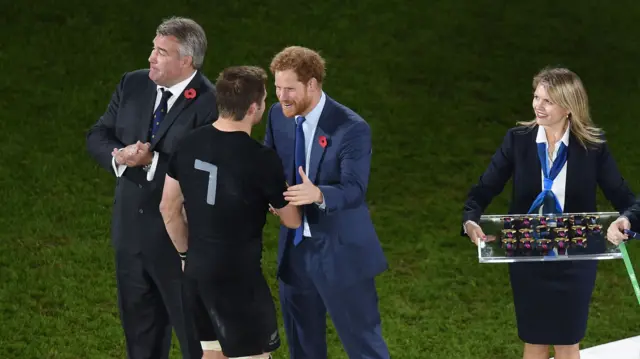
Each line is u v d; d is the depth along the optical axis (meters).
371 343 19.72
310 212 19.03
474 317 25.80
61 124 35.16
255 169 17.44
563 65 40.81
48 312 25.39
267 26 41.38
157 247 19.42
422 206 31.67
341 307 19.44
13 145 33.78
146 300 20.12
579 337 19.70
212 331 18.31
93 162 33.19
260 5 42.69
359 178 18.50
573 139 19.08
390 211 31.33
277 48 40.09
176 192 17.98
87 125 35.19
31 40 39.62
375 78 38.97
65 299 25.98
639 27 43.66
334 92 37.97
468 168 34.00
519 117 37.31
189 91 19.36
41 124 35.06
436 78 39.28
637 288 19.03
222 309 17.75
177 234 18.41
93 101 36.50
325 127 18.62
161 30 19.08
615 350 23.22
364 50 40.53
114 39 39.97
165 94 19.44
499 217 19.86
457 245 29.55
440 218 31.00
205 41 19.38
